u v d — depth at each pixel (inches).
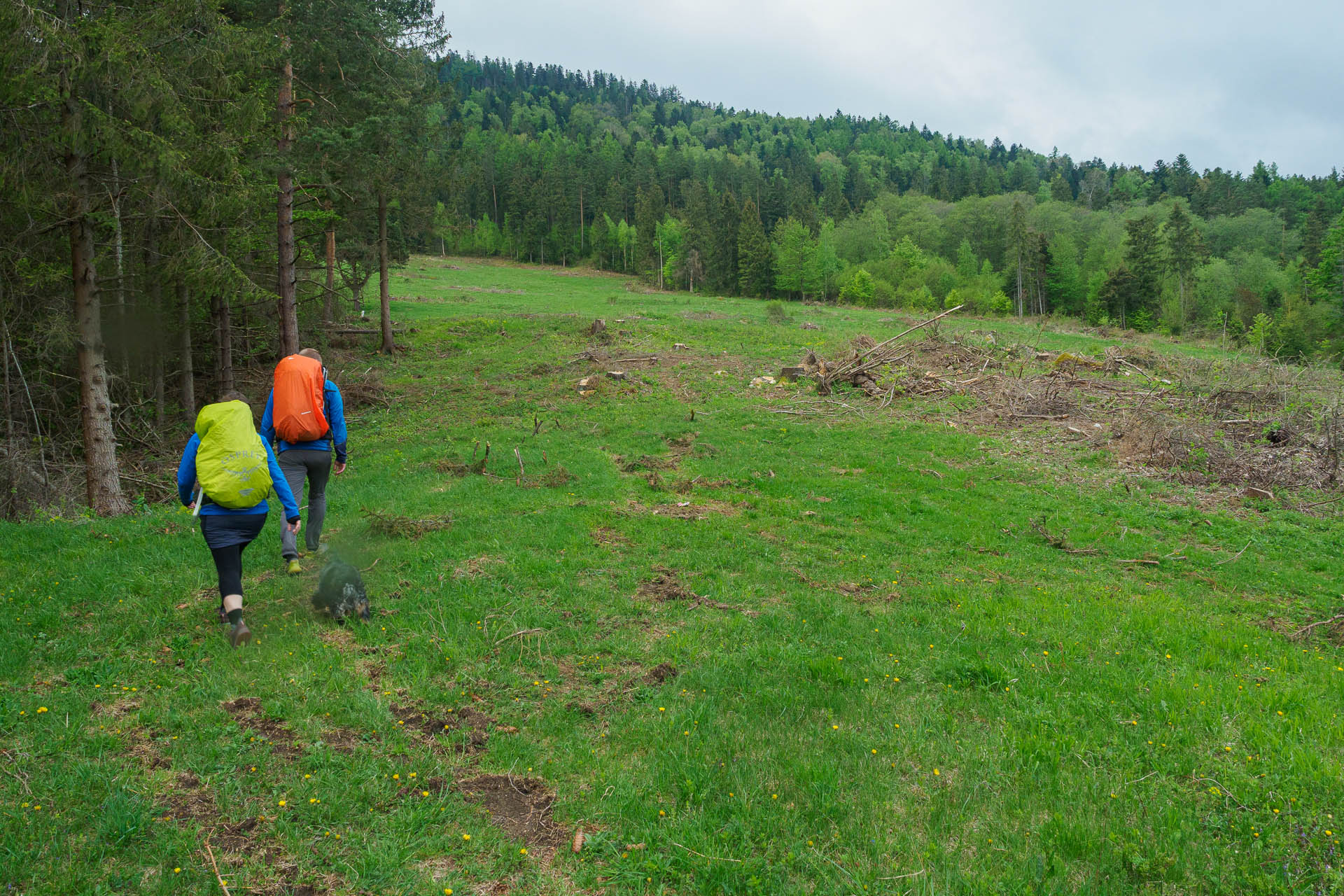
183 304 748.6
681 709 191.3
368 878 126.0
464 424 693.9
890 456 560.7
